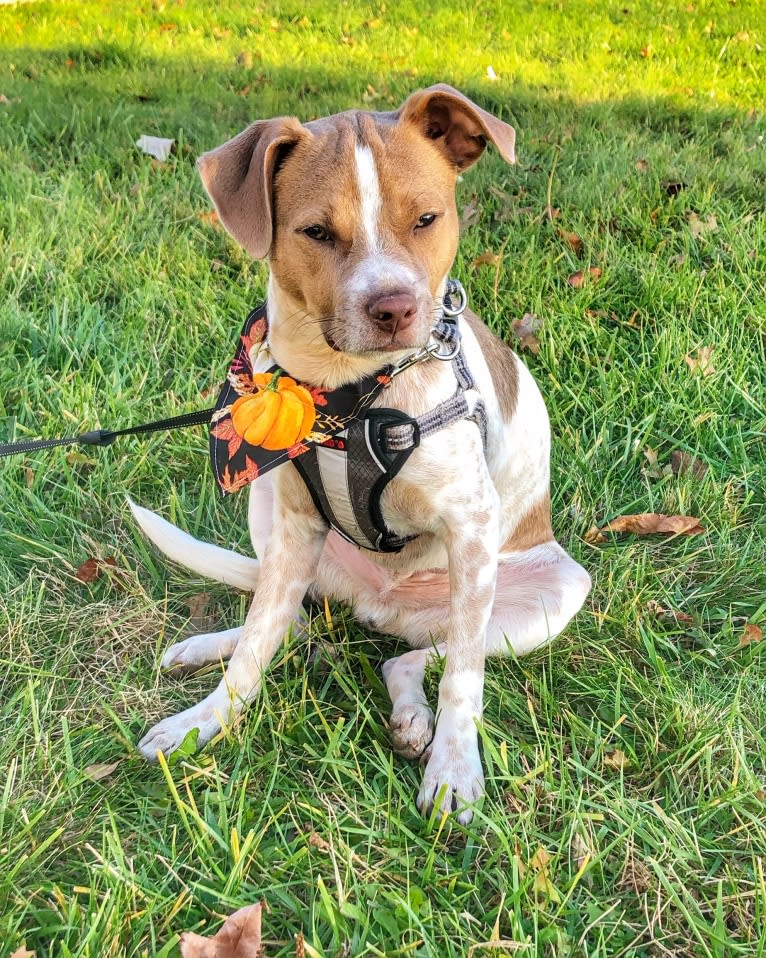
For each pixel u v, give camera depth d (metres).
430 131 0.53
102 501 0.77
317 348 0.51
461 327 0.60
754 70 1.60
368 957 0.46
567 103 1.39
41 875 0.50
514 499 0.67
